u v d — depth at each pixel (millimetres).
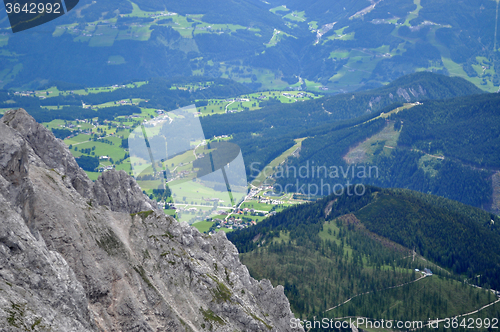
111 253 94000
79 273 85438
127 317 87812
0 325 55562
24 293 62188
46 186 89000
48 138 100000
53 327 61281
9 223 65125
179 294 104375
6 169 68688
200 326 102375
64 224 86125
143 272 98438
